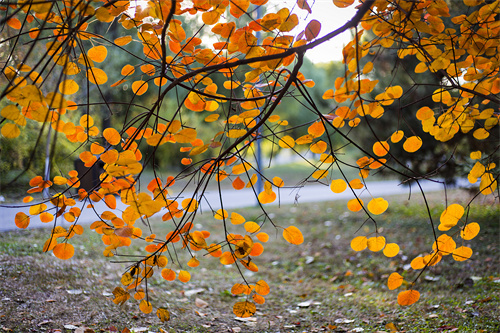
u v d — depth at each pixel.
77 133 1.83
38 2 1.29
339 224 7.28
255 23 1.73
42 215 1.81
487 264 4.35
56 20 1.83
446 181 6.21
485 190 1.93
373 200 1.73
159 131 2.03
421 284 4.14
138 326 2.85
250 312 1.88
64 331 2.60
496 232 5.37
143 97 9.62
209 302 3.64
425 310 3.26
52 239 1.80
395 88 1.75
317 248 5.89
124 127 1.79
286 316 3.36
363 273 4.71
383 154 1.81
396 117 5.97
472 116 1.94
